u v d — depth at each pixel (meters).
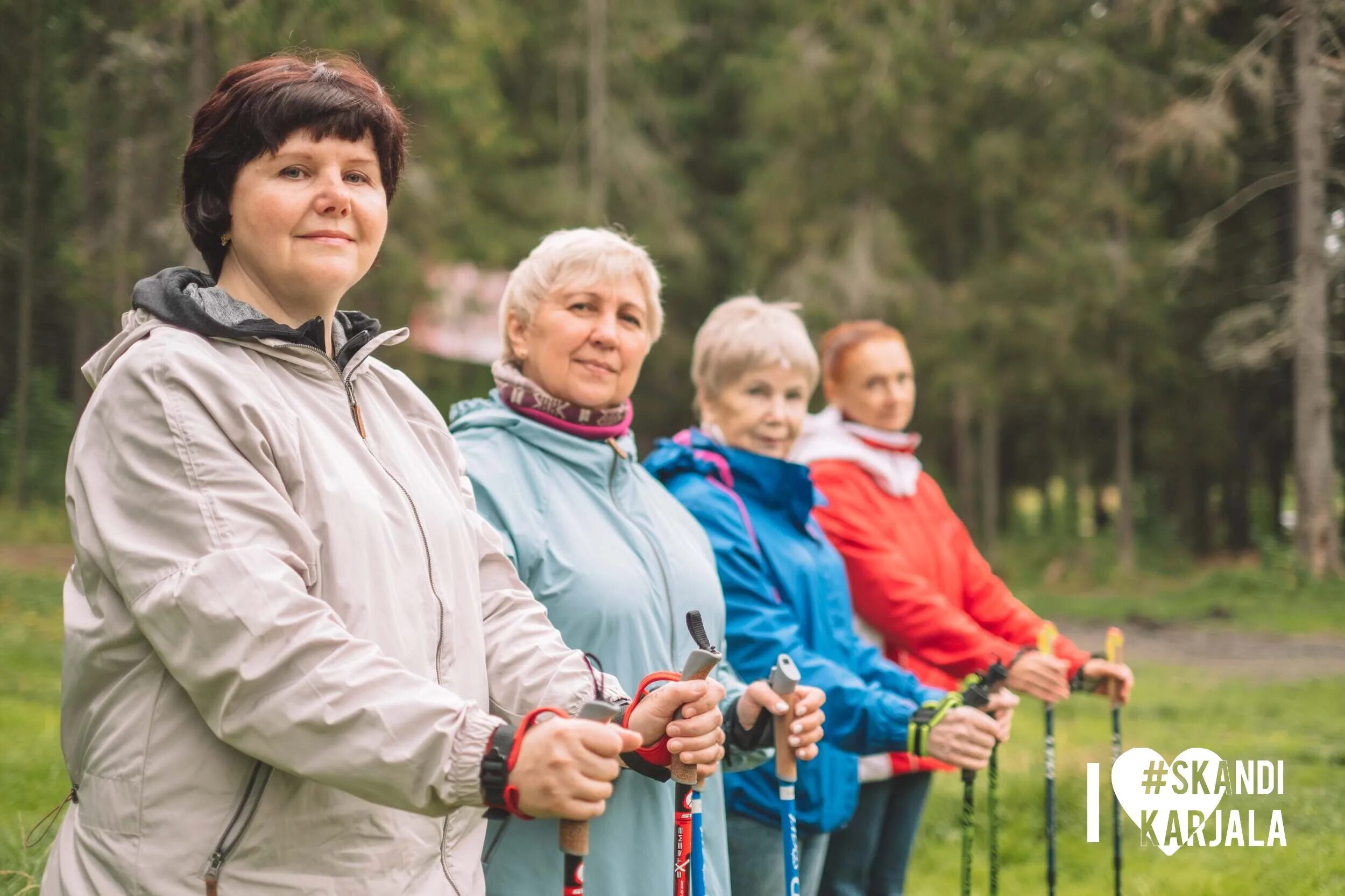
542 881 2.46
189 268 1.95
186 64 12.82
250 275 1.98
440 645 1.93
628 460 2.90
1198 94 20.98
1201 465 26.84
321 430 1.89
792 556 3.38
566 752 1.62
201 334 1.83
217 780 1.71
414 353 18.64
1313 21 18.73
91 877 1.71
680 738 2.11
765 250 24.94
